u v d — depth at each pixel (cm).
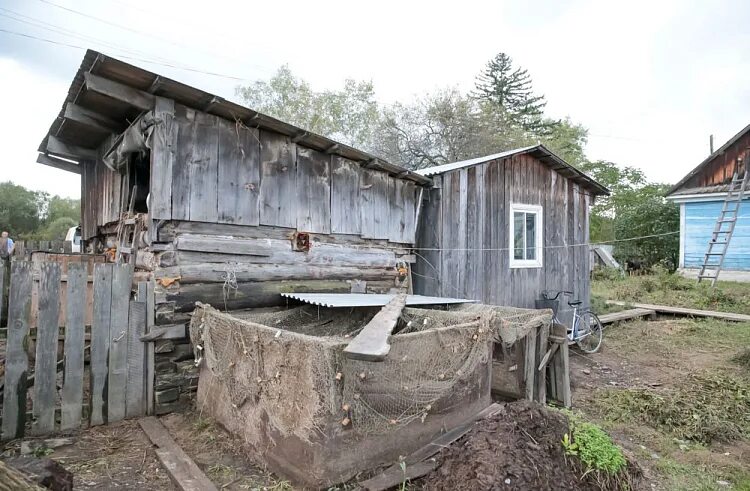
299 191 527
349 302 441
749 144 1321
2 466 173
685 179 1470
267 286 496
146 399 405
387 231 634
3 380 360
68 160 781
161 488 281
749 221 1310
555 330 496
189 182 434
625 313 1019
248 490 279
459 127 2148
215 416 379
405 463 302
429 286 692
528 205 835
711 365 664
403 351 311
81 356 371
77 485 278
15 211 3353
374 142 2241
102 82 383
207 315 389
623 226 1919
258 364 318
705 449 392
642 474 318
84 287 375
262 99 2384
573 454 291
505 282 790
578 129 3381
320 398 265
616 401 499
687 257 1459
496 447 275
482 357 390
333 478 269
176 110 425
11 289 340
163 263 421
